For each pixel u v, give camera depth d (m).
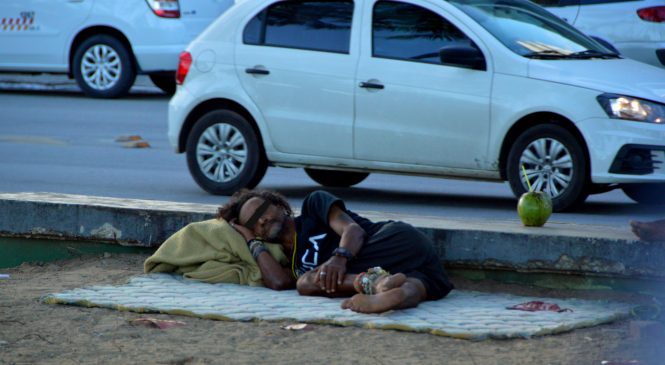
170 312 12.41
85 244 16.19
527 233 13.94
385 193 23.53
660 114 18.72
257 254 14.06
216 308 12.57
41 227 16.22
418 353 10.83
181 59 22.67
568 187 19.27
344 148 20.80
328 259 13.69
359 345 11.13
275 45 21.62
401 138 20.25
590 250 13.62
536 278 14.06
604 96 18.81
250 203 14.28
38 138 32.22
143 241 15.73
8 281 14.77
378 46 20.61
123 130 33.97
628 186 20.95
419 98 20.02
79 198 17.06
